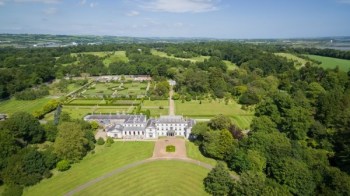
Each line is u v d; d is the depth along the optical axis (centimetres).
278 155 13512
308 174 11844
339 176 11356
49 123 19112
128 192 12412
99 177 13638
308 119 17662
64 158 14800
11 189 12231
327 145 15350
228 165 14762
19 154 13662
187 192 12381
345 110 18012
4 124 16300
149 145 17475
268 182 12000
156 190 12544
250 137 15125
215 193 12131
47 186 12862
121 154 16162
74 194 12262
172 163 14988
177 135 19212
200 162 15138
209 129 17338
